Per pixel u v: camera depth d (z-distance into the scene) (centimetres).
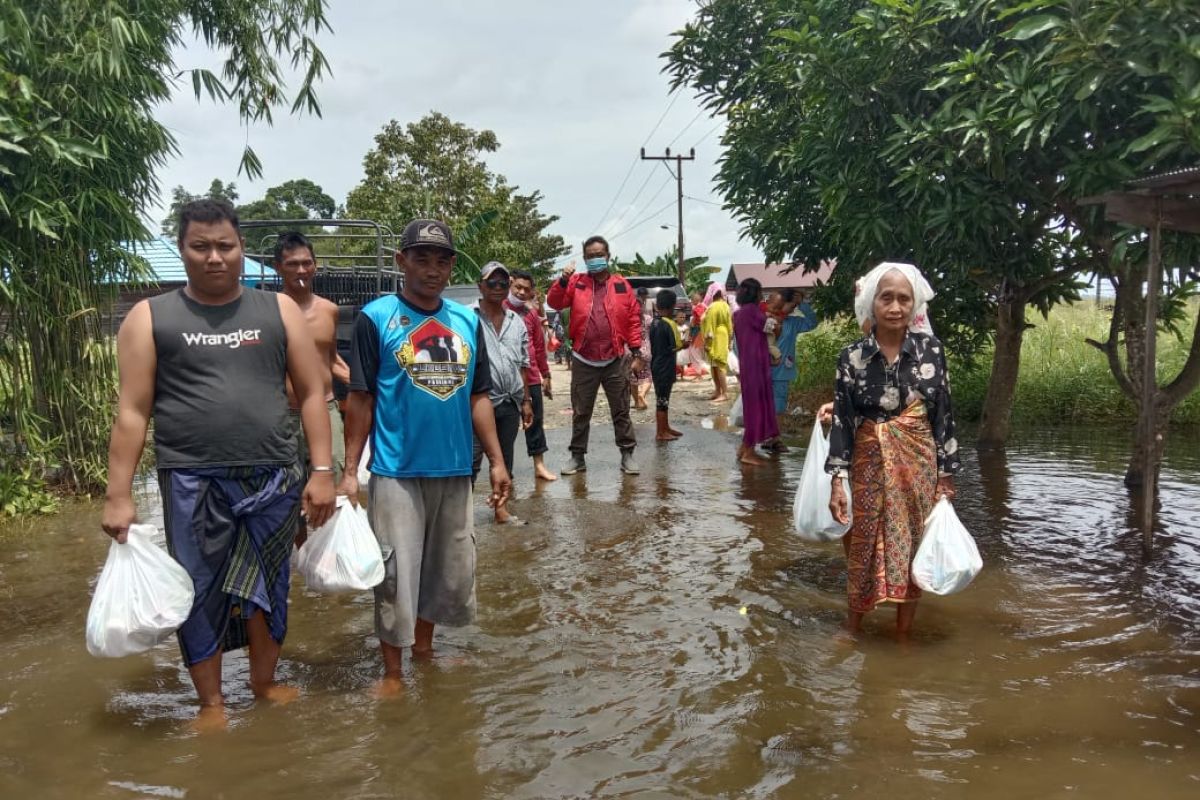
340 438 626
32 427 732
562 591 479
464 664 380
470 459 378
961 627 416
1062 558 520
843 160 695
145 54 783
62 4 700
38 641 418
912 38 600
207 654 328
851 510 414
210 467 325
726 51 990
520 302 788
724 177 997
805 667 372
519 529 615
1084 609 436
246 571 334
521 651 395
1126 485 709
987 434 914
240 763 296
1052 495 678
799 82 732
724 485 758
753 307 843
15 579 520
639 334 819
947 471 401
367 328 363
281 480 340
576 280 806
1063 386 1091
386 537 362
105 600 311
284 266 478
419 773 288
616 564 529
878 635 409
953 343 1079
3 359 742
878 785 277
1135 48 473
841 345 1302
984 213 600
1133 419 1052
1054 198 637
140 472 826
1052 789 273
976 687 350
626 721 324
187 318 324
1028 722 319
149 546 316
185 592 318
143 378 318
